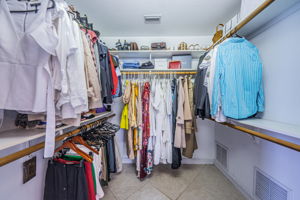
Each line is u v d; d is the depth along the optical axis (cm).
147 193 146
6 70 55
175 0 136
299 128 73
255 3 91
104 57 109
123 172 189
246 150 137
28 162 84
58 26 62
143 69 186
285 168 94
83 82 71
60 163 86
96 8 147
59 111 68
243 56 96
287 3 80
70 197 82
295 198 86
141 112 168
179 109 156
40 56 58
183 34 207
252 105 97
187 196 141
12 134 63
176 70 185
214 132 211
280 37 94
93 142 115
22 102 57
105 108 157
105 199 138
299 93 82
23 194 82
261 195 116
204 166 203
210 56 117
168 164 206
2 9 54
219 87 99
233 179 159
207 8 148
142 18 167
